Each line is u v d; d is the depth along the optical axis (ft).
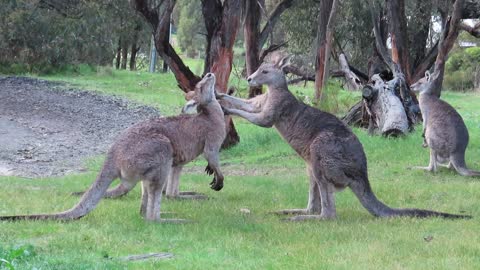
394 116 56.49
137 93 96.07
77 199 34.55
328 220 30.89
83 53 115.96
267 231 28.25
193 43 169.99
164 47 53.93
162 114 77.97
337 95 72.95
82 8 111.55
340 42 110.32
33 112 74.38
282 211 32.76
